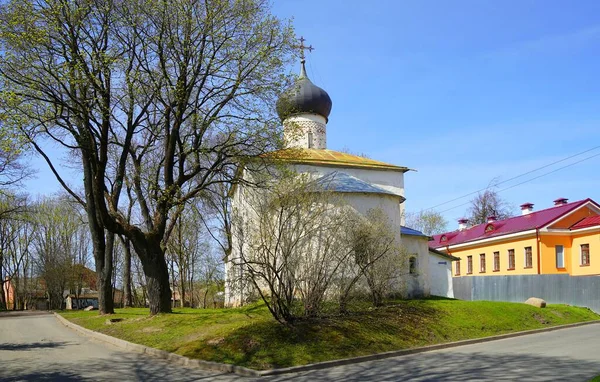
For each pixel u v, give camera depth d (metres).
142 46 20.91
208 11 20.89
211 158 24.91
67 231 62.69
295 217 17.78
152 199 23.88
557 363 13.61
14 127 18.61
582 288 30.17
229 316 20.25
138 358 15.62
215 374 13.43
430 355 16.27
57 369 13.76
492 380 11.54
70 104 21.11
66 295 71.81
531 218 42.97
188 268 48.84
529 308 24.95
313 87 36.41
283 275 17.31
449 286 33.69
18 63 19.48
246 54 21.80
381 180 34.38
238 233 20.23
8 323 30.58
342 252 19.12
